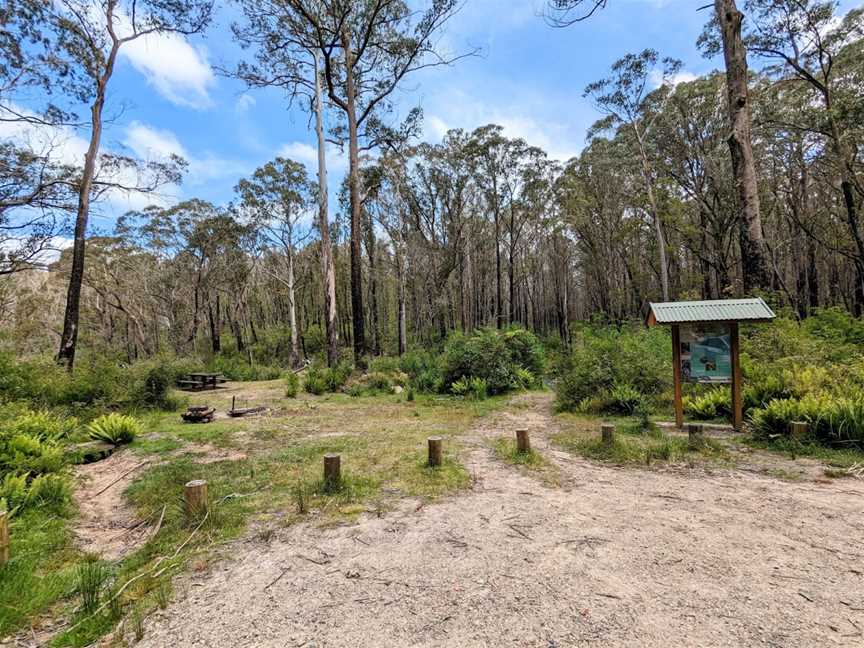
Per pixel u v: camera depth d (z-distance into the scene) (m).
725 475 4.25
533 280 42.06
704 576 2.45
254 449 5.90
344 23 14.45
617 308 29.27
